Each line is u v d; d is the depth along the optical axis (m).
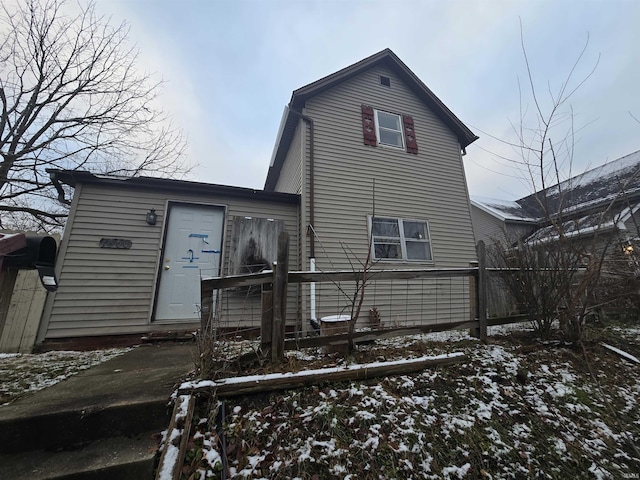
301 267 5.75
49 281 3.23
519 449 2.06
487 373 2.85
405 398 2.38
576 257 3.57
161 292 4.83
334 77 7.02
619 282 4.82
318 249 5.87
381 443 1.94
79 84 7.85
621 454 2.10
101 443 1.83
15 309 3.97
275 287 2.76
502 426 2.24
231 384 2.17
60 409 1.88
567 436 2.22
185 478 1.59
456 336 3.99
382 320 5.99
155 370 2.79
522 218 13.34
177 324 4.76
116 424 1.93
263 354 2.68
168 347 4.11
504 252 4.51
